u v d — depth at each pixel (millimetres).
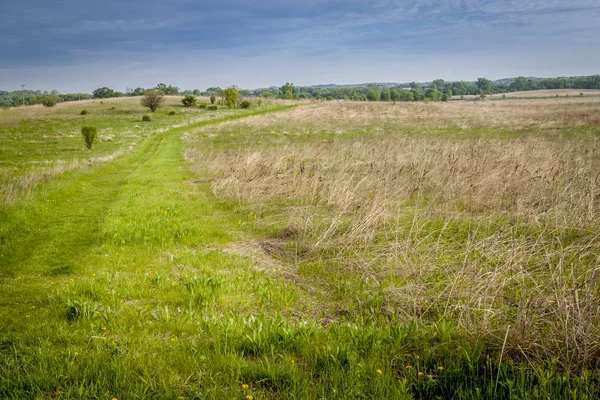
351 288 6199
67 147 34531
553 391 3311
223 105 88375
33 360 4004
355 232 8172
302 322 4586
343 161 17484
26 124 56219
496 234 7461
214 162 21734
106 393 3418
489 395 3312
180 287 6230
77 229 10633
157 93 77938
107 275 6809
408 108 76062
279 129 47094
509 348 3934
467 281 5738
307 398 3357
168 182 17531
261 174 15938
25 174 17266
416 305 5371
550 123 39156
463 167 13859
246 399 3359
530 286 5648
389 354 4082
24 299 5996
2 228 10133
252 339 4250
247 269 7125
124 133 45438
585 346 3596
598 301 4434
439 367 3668
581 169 12680
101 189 17094
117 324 4910
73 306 5164
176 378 3652
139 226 9867
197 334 4609
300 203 11922
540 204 9492
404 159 16812
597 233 6758
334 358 3830
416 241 7645
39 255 8500
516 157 15359
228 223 10516
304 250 8188
